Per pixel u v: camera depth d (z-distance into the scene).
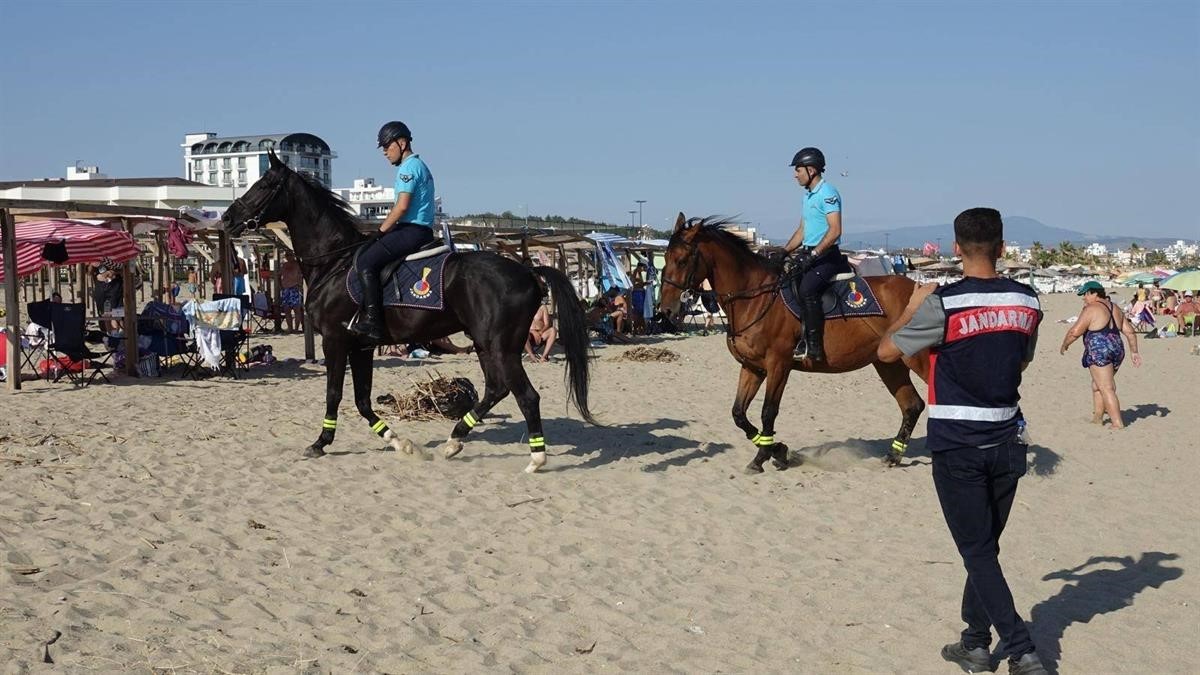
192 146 131.25
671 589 6.13
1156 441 11.52
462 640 5.21
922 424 12.48
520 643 5.20
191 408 12.56
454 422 11.80
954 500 4.76
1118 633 5.54
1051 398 15.36
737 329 9.41
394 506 7.91
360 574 6.19
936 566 6.69
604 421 12.30
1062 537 7.45
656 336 27.78
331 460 9.58
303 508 7.79
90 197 70.38
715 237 9.36
